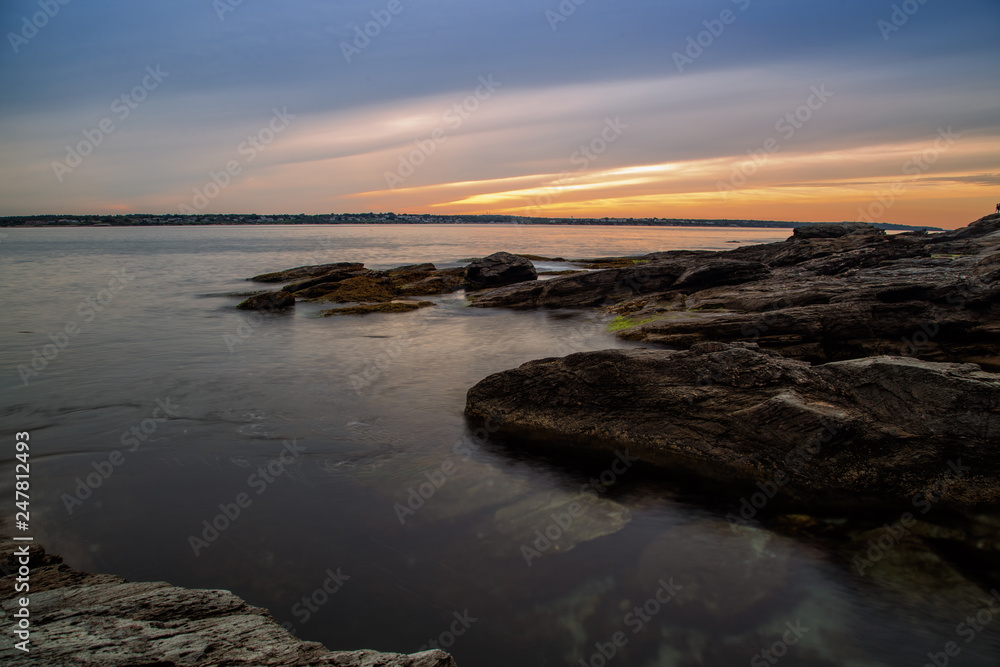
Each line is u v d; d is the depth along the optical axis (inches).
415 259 2861.7
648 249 3791.8
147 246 4195.4
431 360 791.7
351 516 362.0
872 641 254.2
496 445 480.1
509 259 1775.3
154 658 196.9
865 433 392.8
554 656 246.7
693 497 388.5
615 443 471.8
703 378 462.6
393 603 279.6
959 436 379.2
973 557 314.0
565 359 518.6
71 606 236.8
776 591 289.0
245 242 4926.2
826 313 742.5
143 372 721.6
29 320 1104.2
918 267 1069.8
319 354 831.1
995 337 663.1
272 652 209.3
